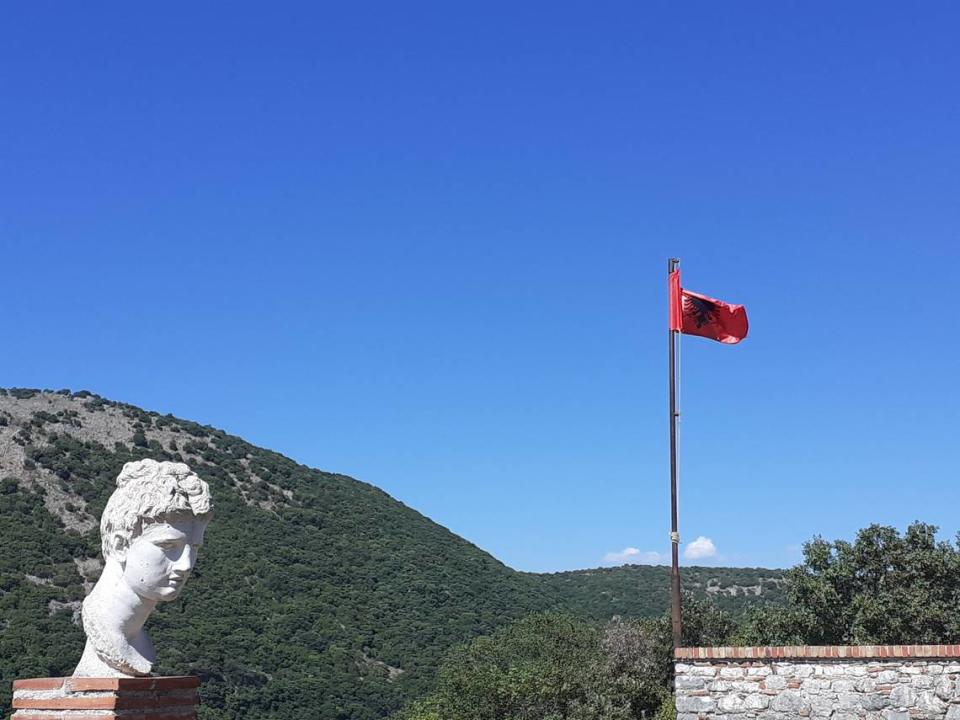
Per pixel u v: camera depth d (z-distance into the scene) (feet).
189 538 26.40
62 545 197.47
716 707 53.11
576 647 141.49
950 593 97.96
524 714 107.86
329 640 193.77
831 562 102.89
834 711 51.67
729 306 64.39
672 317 64.34
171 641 167.94
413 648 202.28
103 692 24.75
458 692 116.47
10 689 129.59
